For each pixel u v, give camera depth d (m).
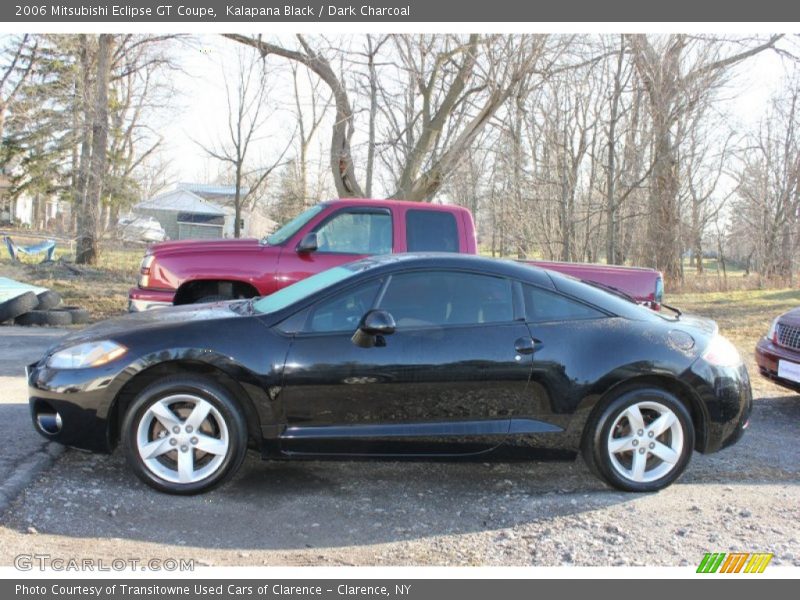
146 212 41.38
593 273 6.60
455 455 4.12
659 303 6.62
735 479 4.61
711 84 18.19
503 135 17.55
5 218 42.97
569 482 4.49
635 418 4.22
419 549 3.46
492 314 4.21
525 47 14.59
